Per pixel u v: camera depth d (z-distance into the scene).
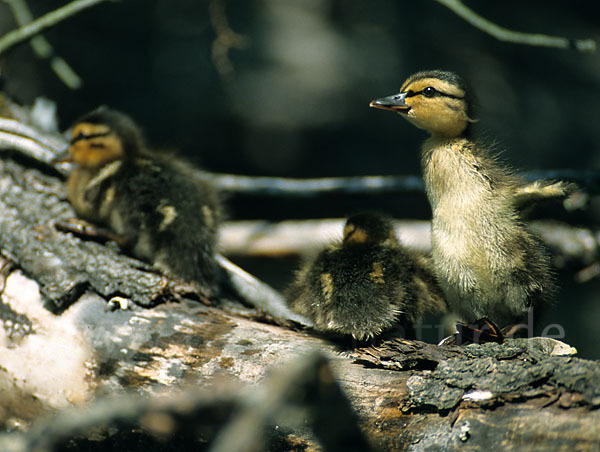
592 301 23.08
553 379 6.35
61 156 10.56
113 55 28.94
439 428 6.54
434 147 8.77
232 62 28.97
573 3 31.00
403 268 8.40
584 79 30.02
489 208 8.15
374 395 6.87
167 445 7.32
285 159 28.69
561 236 14.34
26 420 7.98
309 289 8.36
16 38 12.75
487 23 12.12
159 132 28.20
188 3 30.16
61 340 8.07
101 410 4.62
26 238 9.10
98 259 8.80
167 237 9.62
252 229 15.49
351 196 14.59
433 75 8.83
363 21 30.86
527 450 6.20
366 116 28.86
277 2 30.95
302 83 28.92
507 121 28.61
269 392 4.68
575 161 28.16
